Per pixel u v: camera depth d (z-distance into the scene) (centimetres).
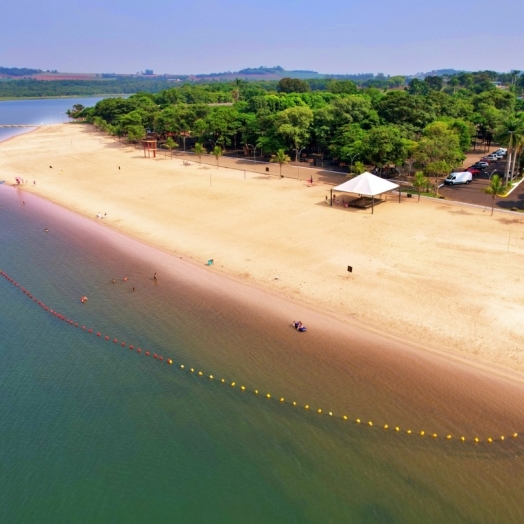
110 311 5309
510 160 9800
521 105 17012
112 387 4116
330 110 12519
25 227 8256
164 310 5244
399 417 3569
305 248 6625
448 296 5106
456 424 3472
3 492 3152
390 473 3161
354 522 2867
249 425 3634
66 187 10875
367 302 5097
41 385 4169
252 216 8169
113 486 3181
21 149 16162
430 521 2834
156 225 7969
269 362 4266
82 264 6581
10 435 3606
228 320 4959
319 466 3253
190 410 3816
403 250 6372
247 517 2944
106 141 17762
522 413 3516
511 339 4312
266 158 13438
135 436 3578
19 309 5478
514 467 3139
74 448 3481
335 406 3716
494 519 2820
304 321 4841
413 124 11650
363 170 10094
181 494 3112
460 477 3095
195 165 12850
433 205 8406
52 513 3014
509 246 6331
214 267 6203
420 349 4291
